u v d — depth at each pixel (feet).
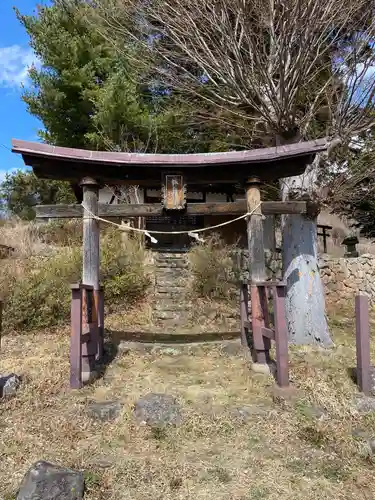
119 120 33.12
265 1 18.94
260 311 16.98
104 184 18.38
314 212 20.56
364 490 10.01
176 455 11.08
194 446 11.54
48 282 24.03
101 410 12.78
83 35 35.91
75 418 12.64
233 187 43.45
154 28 21.97
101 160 16.55
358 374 15.05
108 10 24.21
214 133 29.86
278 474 10.43
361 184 24.93
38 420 12.53
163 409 12.78
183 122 31.27
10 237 33.30
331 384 15.21
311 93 22.22
